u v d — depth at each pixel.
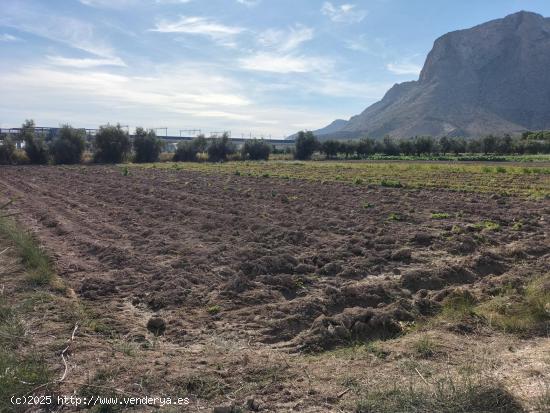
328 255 12.16
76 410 4.95
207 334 7.47
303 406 5.01
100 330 7.39
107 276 10.55
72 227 16.42
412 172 42.09
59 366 5.82
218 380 5.55
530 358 6.16
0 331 6.55
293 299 9.26
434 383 5.32
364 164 56.38
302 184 32.53
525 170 39.09
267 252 12.45
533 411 4.75
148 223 17.28
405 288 9.91
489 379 5.44
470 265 11.16
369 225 16.59
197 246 13.38
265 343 7.18
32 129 68.38
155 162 74.62
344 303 8.76
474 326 7.38
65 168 53.78
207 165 59.59
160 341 7.22
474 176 36.94
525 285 9.56
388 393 5.11
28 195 26.53
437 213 19.55
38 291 8.95
